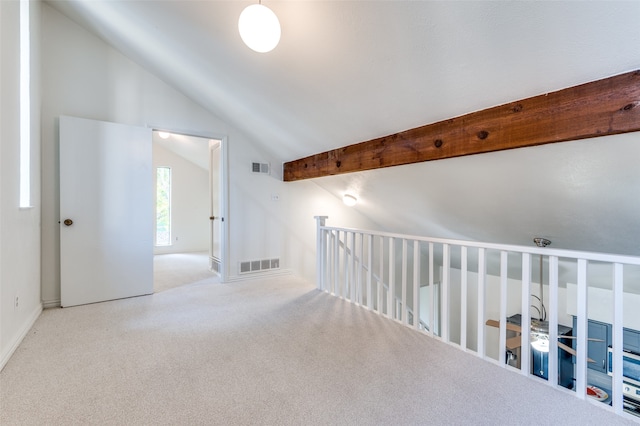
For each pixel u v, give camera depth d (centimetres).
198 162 733
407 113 226
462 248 232
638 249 239
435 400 165
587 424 148
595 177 184
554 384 180
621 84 135
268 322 277
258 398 166
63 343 229
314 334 251
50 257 309
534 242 297
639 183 173
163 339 239
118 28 292
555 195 218
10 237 208
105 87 338
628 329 294
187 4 215
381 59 189
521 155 194
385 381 183
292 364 202
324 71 224
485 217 297
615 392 158
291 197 475
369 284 318
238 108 353
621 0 111
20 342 227
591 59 135
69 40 318
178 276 462
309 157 389
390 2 153
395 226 466
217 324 272
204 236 780
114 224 335
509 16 134
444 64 172
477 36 148
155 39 280
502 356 206
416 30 160
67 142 306
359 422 147
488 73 166
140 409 156
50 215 309
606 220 220
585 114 147
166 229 738
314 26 190
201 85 336
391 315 289
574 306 333
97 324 267
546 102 161
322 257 391
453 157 215
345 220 519
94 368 194
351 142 307
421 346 231
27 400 161
